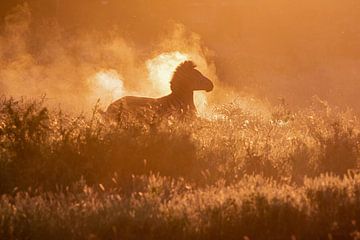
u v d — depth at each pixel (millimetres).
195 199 29391
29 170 34188
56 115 42938
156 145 37438
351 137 42000
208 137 41438
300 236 28109
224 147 39875
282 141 42969
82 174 35125
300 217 28516
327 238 28109
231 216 28078
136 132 38500
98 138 37531
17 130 36219
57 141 36781
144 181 33562
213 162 37438
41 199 29578
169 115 47062
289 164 37906
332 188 30516
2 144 36000
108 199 29719
